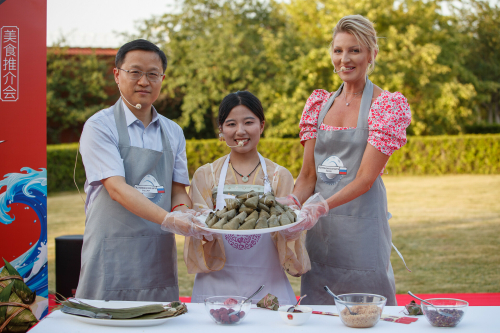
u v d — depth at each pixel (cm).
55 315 202
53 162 1503
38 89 310
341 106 287
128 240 263
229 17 1967
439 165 1680
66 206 1142
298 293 508
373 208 275
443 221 880
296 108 1725
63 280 374
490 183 1398
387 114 266
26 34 307
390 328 186
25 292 314
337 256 280
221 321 190
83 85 1955
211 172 272
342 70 271
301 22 2078
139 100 265
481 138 1656
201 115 1870
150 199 267
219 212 227
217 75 1831
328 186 284
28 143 311
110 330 184
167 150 279
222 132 269
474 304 397
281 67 1830
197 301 255
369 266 273
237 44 1873
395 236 771
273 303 215
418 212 977
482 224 849
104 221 264
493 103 2677
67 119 1880
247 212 229
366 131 271
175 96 2023
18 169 311
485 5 2492
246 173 269
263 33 1880
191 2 2028
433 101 1845
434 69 1803
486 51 2500
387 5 1839
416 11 1881
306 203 237
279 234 252
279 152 1659
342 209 278
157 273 268
